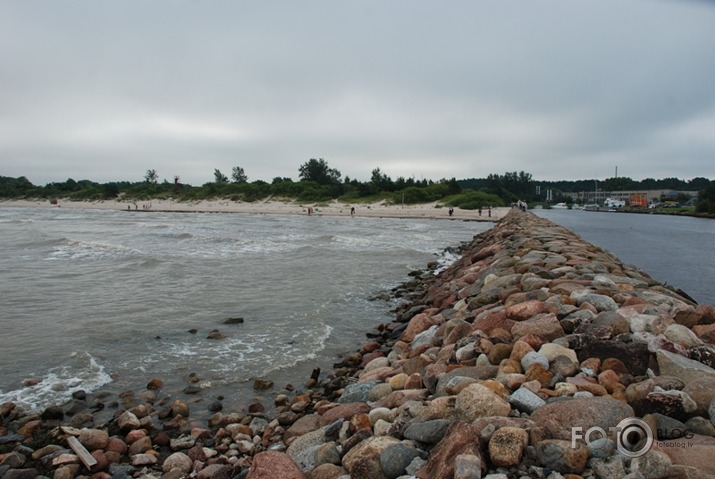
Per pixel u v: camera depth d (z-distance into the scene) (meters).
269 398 7.14
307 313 12.02
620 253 25.47
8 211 81.56
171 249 24.97
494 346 4.82
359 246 27.56
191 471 5.05
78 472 5.08
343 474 3.35
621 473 2.68
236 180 124.31
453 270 16.05
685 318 5.08
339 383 7.19
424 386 4.88
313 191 96.62
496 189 110.06
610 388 3.77
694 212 82.06
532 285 7.32
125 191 124.06
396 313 12.23
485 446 2.98
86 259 20.92
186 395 7.29
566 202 144.12
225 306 12.73
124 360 8.77
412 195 85.06
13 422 6.31
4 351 9.12
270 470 3.31
